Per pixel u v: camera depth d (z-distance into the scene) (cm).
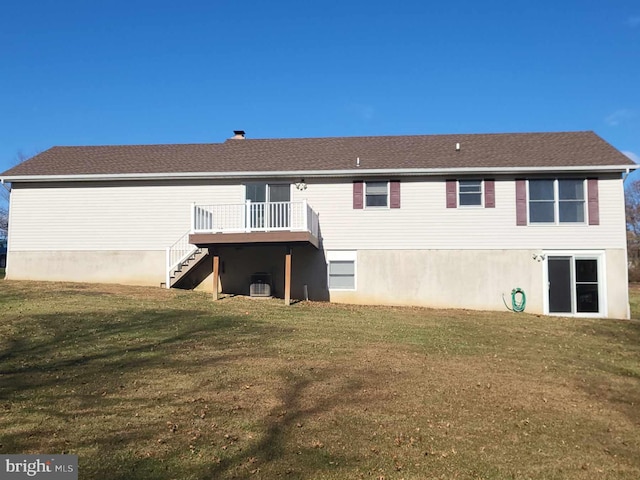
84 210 2094
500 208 1931
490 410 817
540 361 1148
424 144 2217
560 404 863
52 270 2084
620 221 1875
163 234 2058
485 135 2297
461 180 1961
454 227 1947
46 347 1096
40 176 2072
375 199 1994
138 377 907
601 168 1859
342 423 738
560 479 614
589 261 1888
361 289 1969
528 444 703
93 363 988
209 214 1984
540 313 1881
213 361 1020
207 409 768
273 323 1420
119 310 1488
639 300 2536
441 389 904
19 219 2109
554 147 2066
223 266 2025
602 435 747
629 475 631
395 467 621
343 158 2100
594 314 1862
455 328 1480
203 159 2173
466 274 1930
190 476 579
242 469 598
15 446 634
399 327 1452
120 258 2064
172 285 1995
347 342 1230
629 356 1248
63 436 664
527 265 1906
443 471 618
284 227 1830
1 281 1972
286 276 1788
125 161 2195
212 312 1529
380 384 915
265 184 2031
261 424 722
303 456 636
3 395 803
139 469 588
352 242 1984
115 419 722
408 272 1956
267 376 932
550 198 1919
